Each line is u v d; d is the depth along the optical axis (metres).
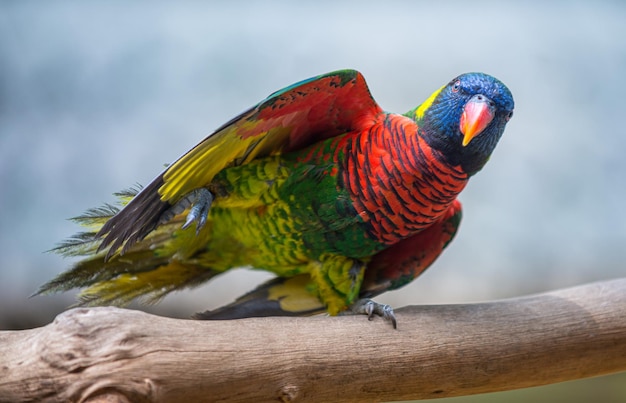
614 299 6.80
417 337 6.19
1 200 12.44
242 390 5.56
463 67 14.06
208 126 13.27
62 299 11.63
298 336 5.86
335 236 7.00
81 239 6.96
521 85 14.16
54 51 13.76
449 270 13.05
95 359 5.16
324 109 6.62
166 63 13.94
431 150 6.57
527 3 15.35
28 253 12.13
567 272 13.09
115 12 14.51
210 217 7.19
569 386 11.88
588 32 14.80
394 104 13.40
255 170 6.75
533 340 6.44
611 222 13.41
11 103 13.18
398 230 6.94
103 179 12.74
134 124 13.28
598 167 13.74
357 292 7.38
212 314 7.64
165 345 5.36
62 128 13.12
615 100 14.16
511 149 13.86
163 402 5.29
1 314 11.74
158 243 7.26
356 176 6.70
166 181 6.00
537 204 13.53
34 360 5.12
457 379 6.25
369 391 6.02
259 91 13.66
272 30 14.52
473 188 13.63
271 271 7.65
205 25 14.53
